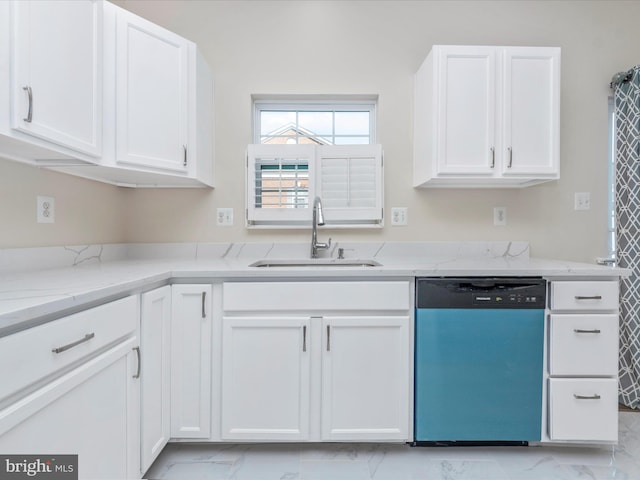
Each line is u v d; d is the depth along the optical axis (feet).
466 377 5.16
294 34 7.18
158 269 5.06
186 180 6.42
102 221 6.41
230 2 7.13
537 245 7.29
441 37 7.23
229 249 7.11
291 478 4.80
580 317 5.14
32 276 4.26
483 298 5.13
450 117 6.12
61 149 4.09
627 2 7.26
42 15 3.69
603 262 6.79
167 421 5.00
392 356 5.15
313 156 7.04
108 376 3.64
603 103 7.29
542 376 5.17
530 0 7.22
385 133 7.24
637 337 6.71
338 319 5.10
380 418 5.16
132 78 5.27
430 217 7.28
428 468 5.03
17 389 2.53
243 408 5.10
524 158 6.15
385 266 5.41
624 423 6.24
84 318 3.25
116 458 3.79
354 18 7.22
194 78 6.12
